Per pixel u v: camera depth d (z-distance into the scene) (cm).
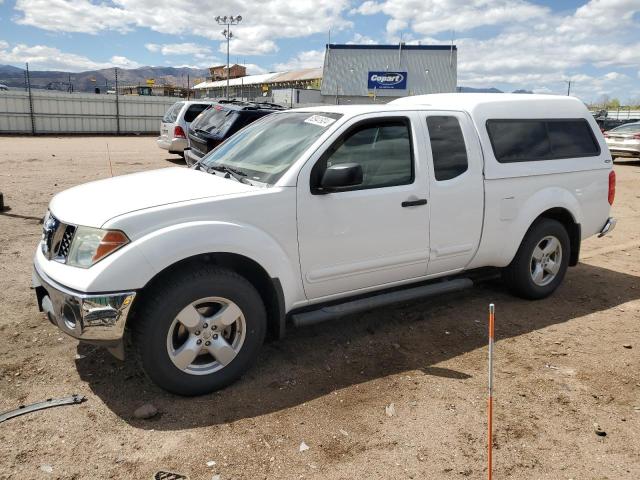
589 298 564
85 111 3538
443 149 454
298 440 315
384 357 421
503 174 486
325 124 411
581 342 456
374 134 420
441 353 431
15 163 1595
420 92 5991
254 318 369
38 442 306
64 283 328
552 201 524
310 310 414
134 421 329
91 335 323
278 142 424
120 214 331
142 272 322
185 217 342
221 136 1037
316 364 407
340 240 400
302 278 392
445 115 463
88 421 327
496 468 294
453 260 473
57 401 346
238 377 373
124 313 320
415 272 453
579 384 385
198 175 423
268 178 387
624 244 814
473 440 318
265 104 1325
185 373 349
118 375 381
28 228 782
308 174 383
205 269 348
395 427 329
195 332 350
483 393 370
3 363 392
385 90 5984
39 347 418
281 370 396
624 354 434
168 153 2022
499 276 545
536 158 518
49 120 3428
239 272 385
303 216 381
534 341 456
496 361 418
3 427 318
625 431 330
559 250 552
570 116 560
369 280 428
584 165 556
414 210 433
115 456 297
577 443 318
